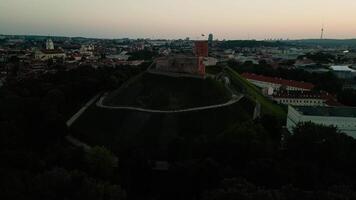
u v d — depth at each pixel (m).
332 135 161.12
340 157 153.75
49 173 119.62
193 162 142.88
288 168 139.50
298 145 159.12
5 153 138.25
